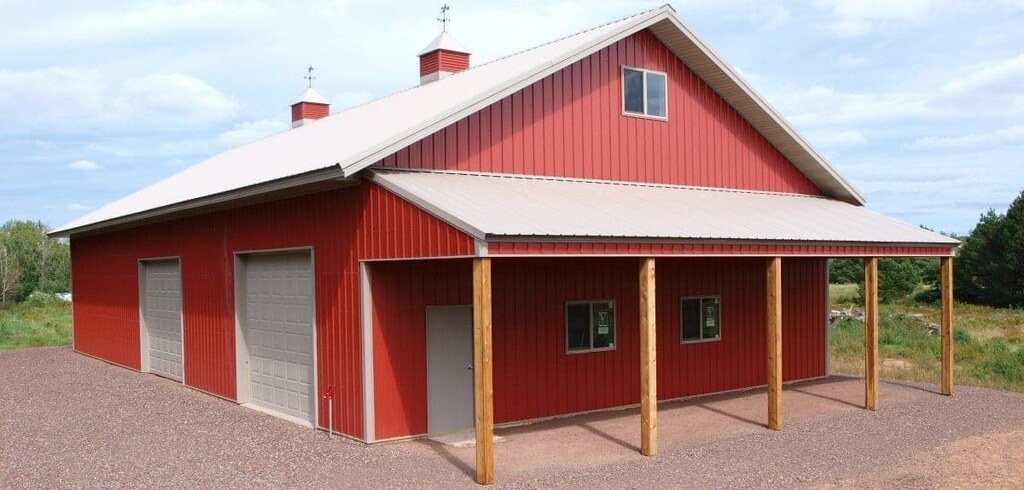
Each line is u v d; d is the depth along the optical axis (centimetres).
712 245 1108
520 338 1265
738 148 1581
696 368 1510
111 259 2069
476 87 1308
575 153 1338
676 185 1473
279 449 1082
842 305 3750
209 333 1546
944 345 1521
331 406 1179
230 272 1466
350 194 1142
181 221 1655
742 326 1592
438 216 960
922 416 1313
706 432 1190
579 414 1330
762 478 943
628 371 1400
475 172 1218
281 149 1675
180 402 1454
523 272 1273
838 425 1240
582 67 1356
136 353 1906
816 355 1747
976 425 1247
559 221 999
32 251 5569
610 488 900
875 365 1363
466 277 1212
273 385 1371
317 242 1218
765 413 1340
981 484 930
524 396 1265
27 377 1800
